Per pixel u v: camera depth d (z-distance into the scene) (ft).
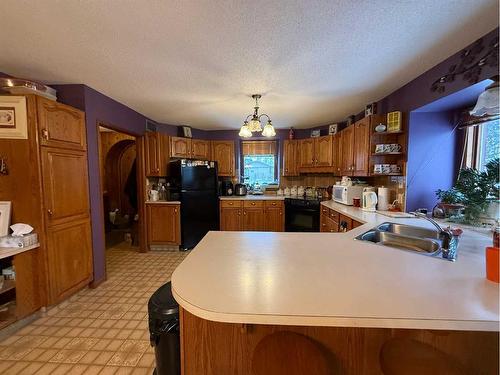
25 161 6.86
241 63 6.98
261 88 8.94
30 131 6.81
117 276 10.29
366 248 4.87
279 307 2.71
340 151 12.67
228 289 3.12
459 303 2.80
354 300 2.86
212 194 14.48
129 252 13.60
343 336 3.53
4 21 5.03
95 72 7.61
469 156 8.01
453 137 8.40
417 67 7.29
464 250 4.74
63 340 6.25
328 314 2.59
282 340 3.20
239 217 15.28
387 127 9.09
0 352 5.84
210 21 5.09
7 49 6.19
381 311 2.64
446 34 5.59
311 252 4.61
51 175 7.27
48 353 5.81
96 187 9.26
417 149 8.50
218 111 12.20
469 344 3.41
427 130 8.46
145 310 7.65
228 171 16.46
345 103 10.80
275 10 4.76
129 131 11.69
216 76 7.89
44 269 7.13
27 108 6.76
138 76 7.87
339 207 10.75
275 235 5.90
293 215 14.74
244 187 16.20
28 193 6.92
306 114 12.82
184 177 13.76
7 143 6.83
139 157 13.10
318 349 3.13
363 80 8.23
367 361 3.54
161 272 10.73
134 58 6.68
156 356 4.36
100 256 9.51
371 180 11.99
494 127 7.34
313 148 14.87
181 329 3.61
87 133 8.73
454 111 8.24
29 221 6.98
